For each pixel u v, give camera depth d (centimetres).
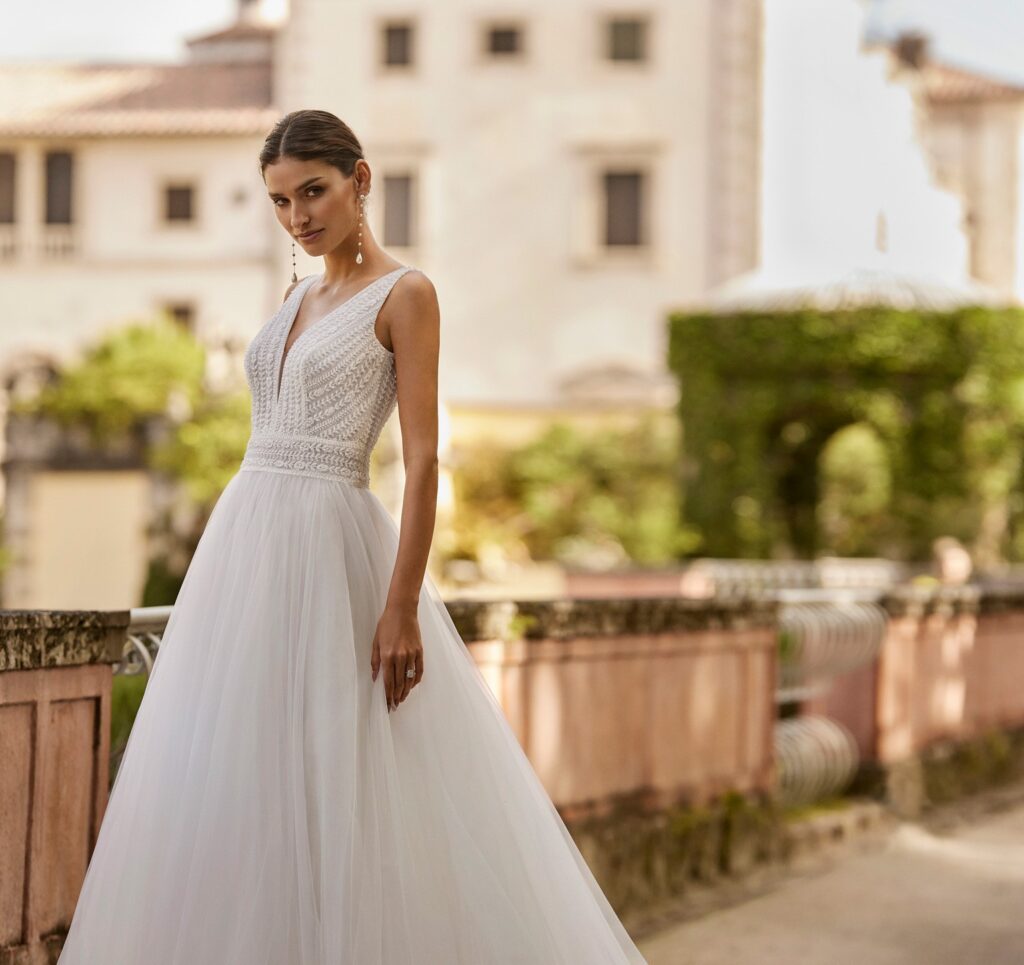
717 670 656
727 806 655
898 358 1808
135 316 3081
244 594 301
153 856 287
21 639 325
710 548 1880
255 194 3056
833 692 845
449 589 1653
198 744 292
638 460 2703
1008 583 1579
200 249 3069
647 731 598
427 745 304
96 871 291
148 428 2395
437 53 2994
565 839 329
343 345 308
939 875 684
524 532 2694
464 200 2992
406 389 306
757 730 690
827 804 792
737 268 2912
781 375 1856
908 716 870
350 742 291
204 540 312
